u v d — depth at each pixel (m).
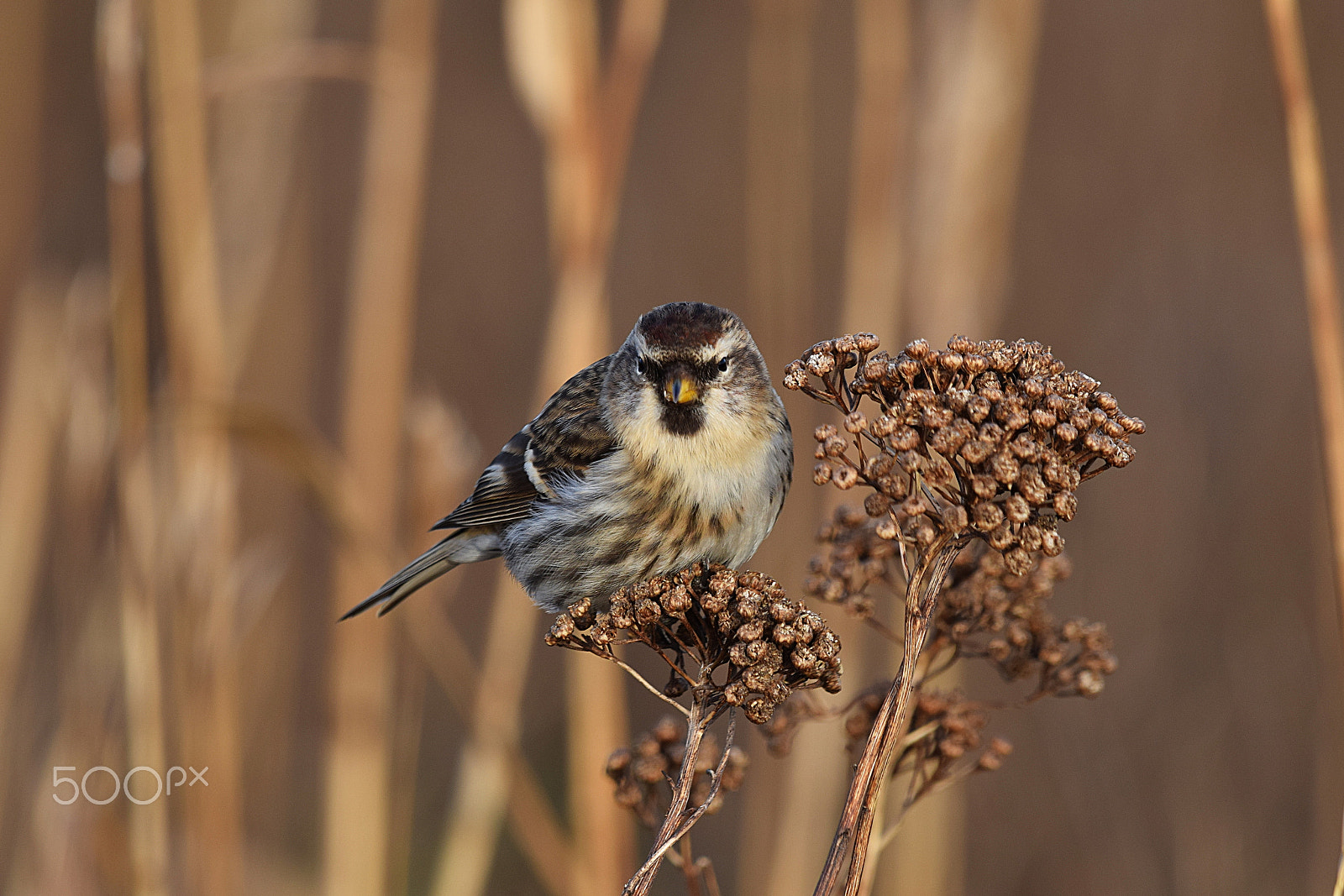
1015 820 10.97
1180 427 12.28
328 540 13.22
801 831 8.65
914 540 4.39
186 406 8.13
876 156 9.43
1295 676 10.62
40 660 10.01
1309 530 11.48
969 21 9.06
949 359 4.50
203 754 8.36
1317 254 5.99
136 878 7.82
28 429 9.25
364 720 8.77
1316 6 14.12
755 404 7.10
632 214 15.30
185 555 8.45
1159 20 14.62
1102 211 14.17
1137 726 10.76
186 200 8.72
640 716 12.23
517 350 15.16
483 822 8.45
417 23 9.29
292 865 10.73
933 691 5.39
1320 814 9.16
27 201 11.93
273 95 10.60
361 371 9.28
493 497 7.64
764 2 10.25
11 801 9.36
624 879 8.19
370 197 9.31
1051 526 4.36
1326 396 5.91
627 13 8.45
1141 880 10.08
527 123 16.48
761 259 10.29
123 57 8.12
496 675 8.54
